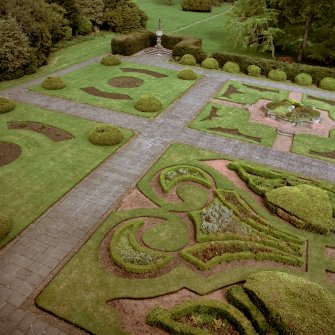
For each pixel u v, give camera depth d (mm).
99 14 51000
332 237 16484
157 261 14203
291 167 22125
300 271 14562
